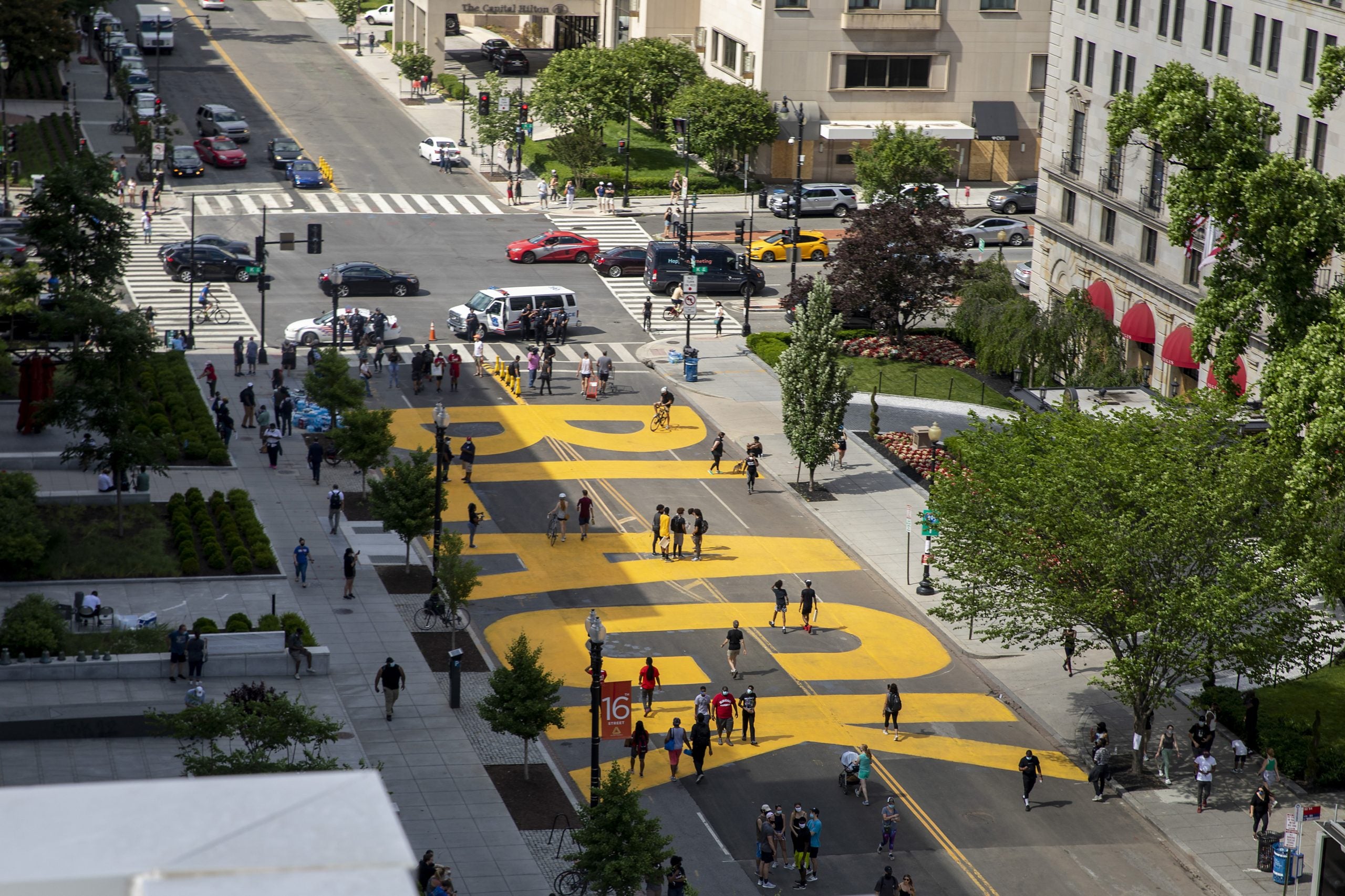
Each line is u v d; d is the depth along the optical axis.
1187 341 61.25
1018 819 35.91
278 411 58.06
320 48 130.38
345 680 40.03
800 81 98.06
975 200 98.06
